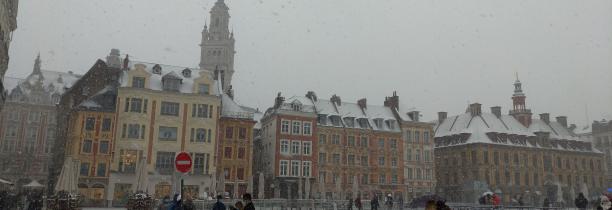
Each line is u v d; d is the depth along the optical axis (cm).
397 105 8556
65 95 7275
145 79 6388
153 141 6184
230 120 6769
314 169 7200
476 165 8525
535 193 8775
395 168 7894
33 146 10512
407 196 7881
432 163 8281
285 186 7044
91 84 6719
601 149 11669
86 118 6038
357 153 7669
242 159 6725
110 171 5919
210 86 6694
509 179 8700
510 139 9056
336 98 8256
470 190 7800
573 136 10056
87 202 5497
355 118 7950
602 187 9775
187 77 6875
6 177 9850
